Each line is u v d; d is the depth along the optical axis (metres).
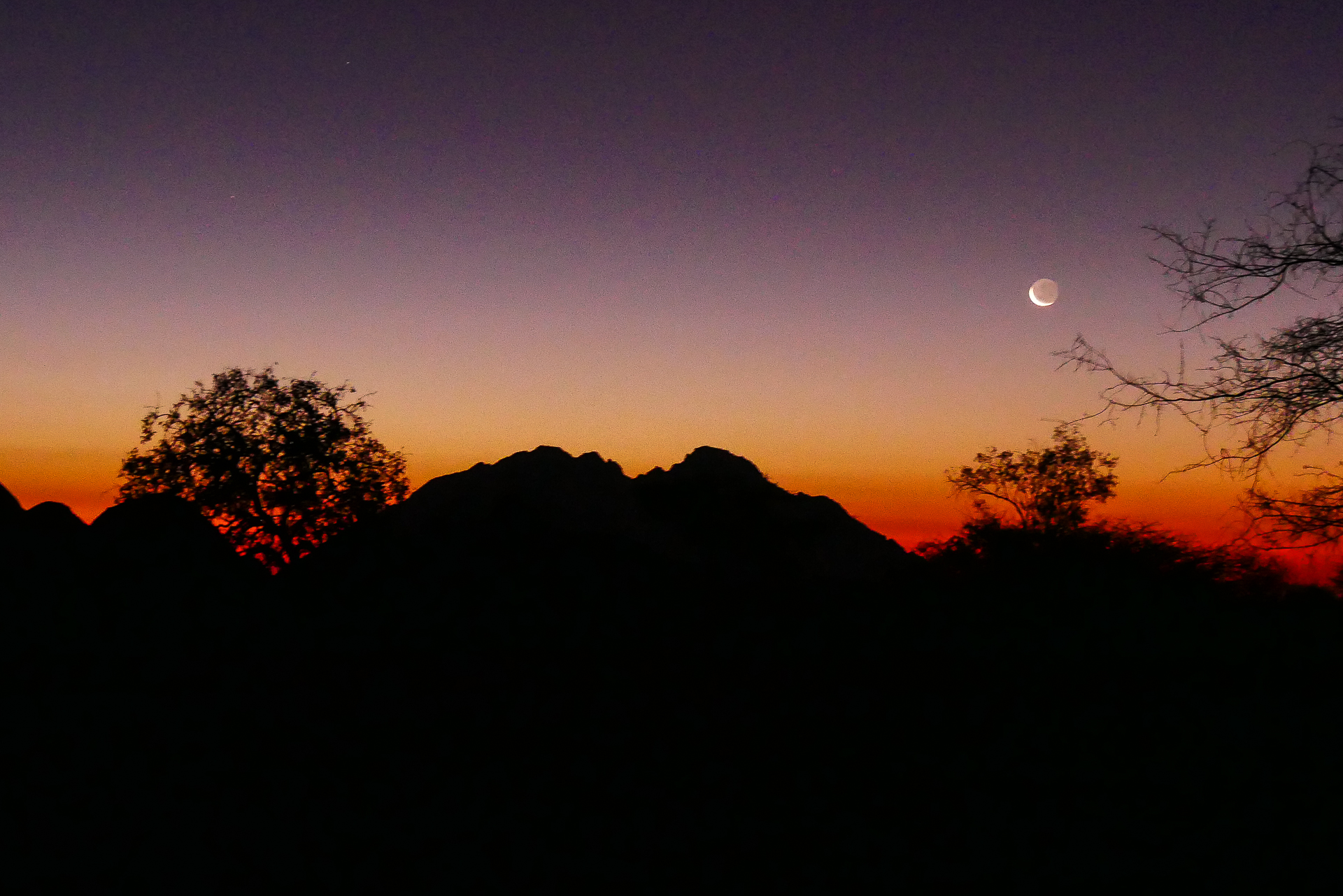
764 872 6.55
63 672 11.16
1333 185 10.65
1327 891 6.13
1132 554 18.34
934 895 6.16
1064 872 6.52
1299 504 10.72
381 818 7.61
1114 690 12.10
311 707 11.15
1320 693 11.68
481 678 13.09
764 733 10.27
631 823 7.53
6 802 7.71
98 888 6.25
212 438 26.66
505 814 7.72
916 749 9.61
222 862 6.70
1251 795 8.02
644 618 18.45
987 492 29.00
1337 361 10.52
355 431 28.98
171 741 9.54
